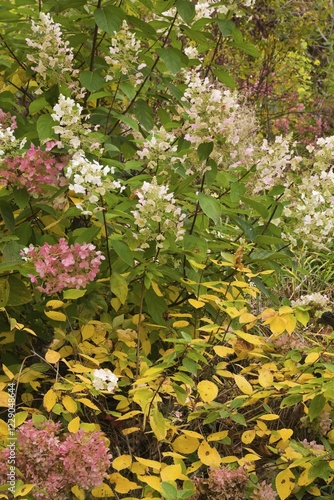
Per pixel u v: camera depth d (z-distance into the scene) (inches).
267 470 102.2
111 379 86.5
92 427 86.7
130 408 100.3
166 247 100.0
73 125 94.3
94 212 94.0
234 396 108.4
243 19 241.8
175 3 111.3
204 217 112.6
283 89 267.9
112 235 98.0
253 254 107.7
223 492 88.4
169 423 92.6
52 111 109.1
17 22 116.9
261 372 95.4
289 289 154.9
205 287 105.9
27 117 126.4
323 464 90.5
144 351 105.2
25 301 99.3
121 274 101.3
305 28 265.3
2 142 98.1
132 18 109.3
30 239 105.7
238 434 105.7
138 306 110.0
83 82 110.0
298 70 275.1
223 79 123.4
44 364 95.2
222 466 95.0
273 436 95.4
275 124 261.4
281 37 273.7
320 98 286.2
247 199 103.8
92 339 102.1
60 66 109.2
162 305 103.1
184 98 112.7
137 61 118.7
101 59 120.5
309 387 89.3
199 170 106.0
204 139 101.7
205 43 118.2
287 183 109.3
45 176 98.3
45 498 79.8
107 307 109.1
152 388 90.7
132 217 95.2
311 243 108.5
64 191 100.1
